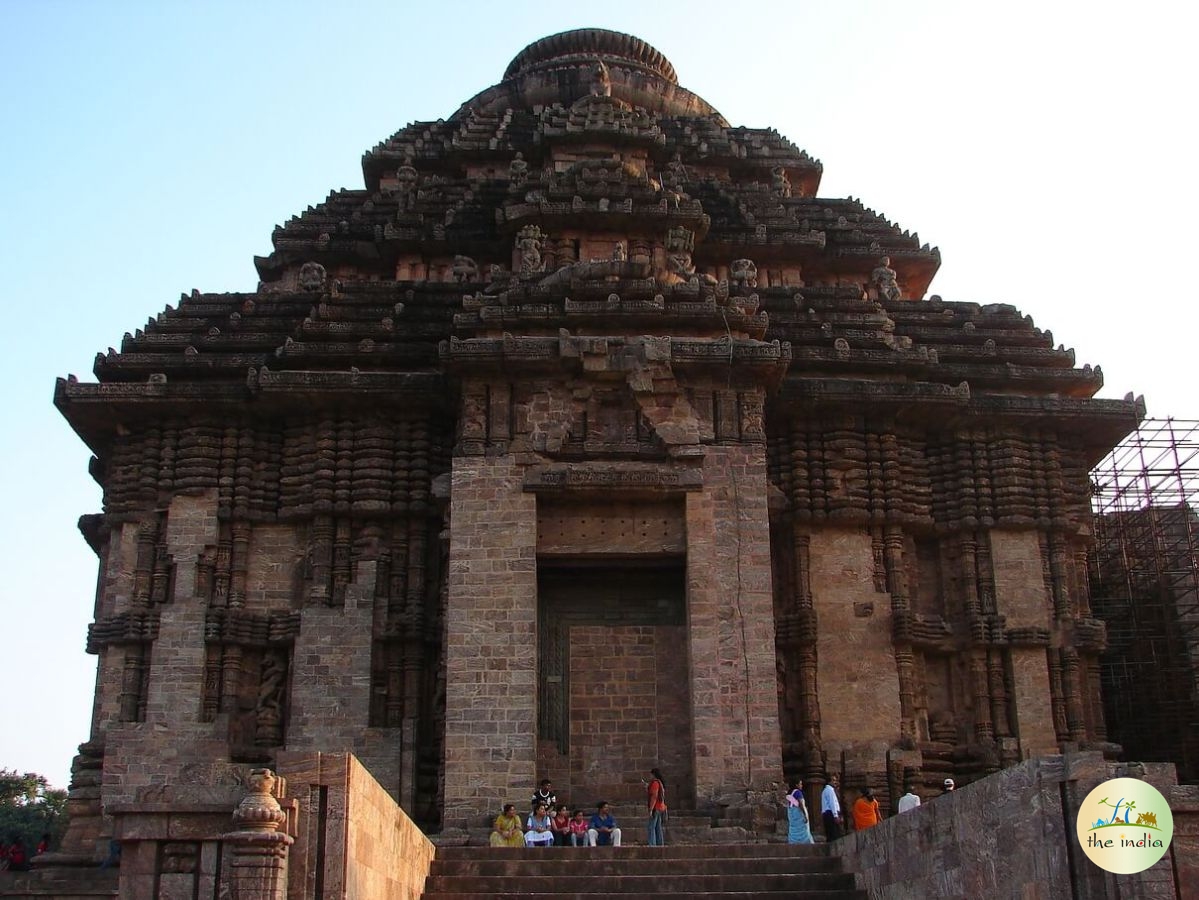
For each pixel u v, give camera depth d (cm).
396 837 2114
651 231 4031
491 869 2423
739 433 3269
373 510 3412
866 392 3541
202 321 3862
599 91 4775
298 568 3475
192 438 3534
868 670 3397
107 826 3161
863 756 3306
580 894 2281
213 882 1714
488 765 2964
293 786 1750
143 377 3662
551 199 3994
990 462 3647
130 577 3453
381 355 3591
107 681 3378
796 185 5134
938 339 3931
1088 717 3484
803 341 3725
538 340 3244
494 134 4919
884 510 3534
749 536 3170
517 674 3031
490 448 3209
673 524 3241
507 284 3559
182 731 3262
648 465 3231
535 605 3106
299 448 3541
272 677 3375
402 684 3312
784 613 3441
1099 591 4450
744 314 3378
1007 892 1736
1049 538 3600
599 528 3231
